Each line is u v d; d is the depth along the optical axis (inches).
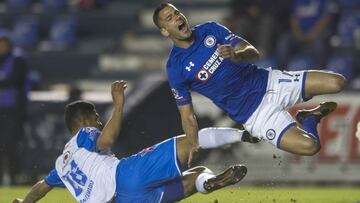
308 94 924.0
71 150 899.4
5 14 2491.4
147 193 874.1
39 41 2429.9
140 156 873.5
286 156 1665.8
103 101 1685.5
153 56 2327.8
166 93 1624.0
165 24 895.7
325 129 1663.4
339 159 1657.2
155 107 1616.6
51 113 1710.1
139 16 2431.1
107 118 1626.5
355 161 1649.9
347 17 2116.1
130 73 2289.6
